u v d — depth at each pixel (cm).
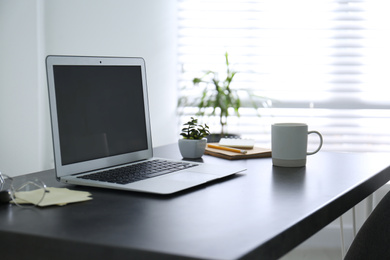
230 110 320
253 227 91
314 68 317
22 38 316
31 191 110
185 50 324
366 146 318
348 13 313
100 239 84
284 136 153
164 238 84
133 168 141
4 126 322
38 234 87
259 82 320
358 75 316
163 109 325
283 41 317
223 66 321
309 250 286
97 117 139
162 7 320
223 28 320
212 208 104
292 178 137
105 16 319
